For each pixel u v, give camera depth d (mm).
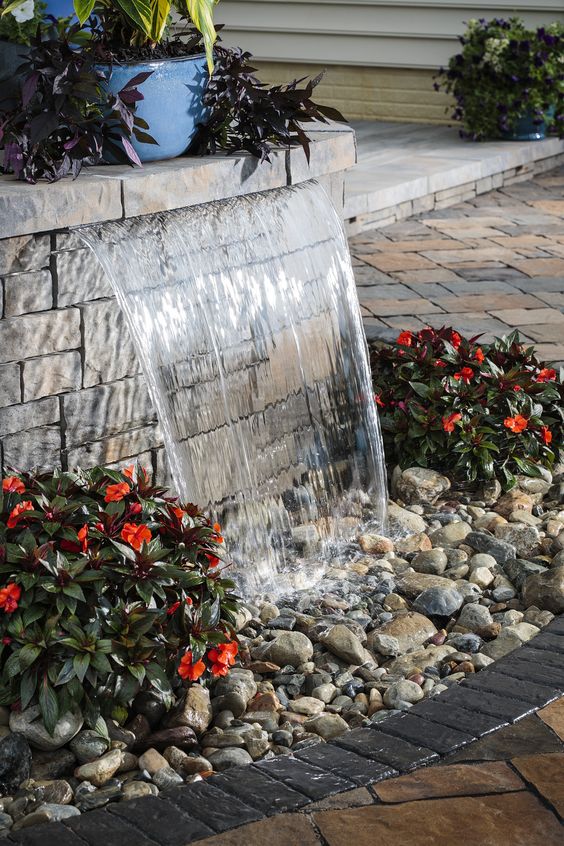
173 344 3504
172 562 2984
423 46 10461
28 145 3271
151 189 3438
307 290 4125
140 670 2699
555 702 2764
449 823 2316
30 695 2615
